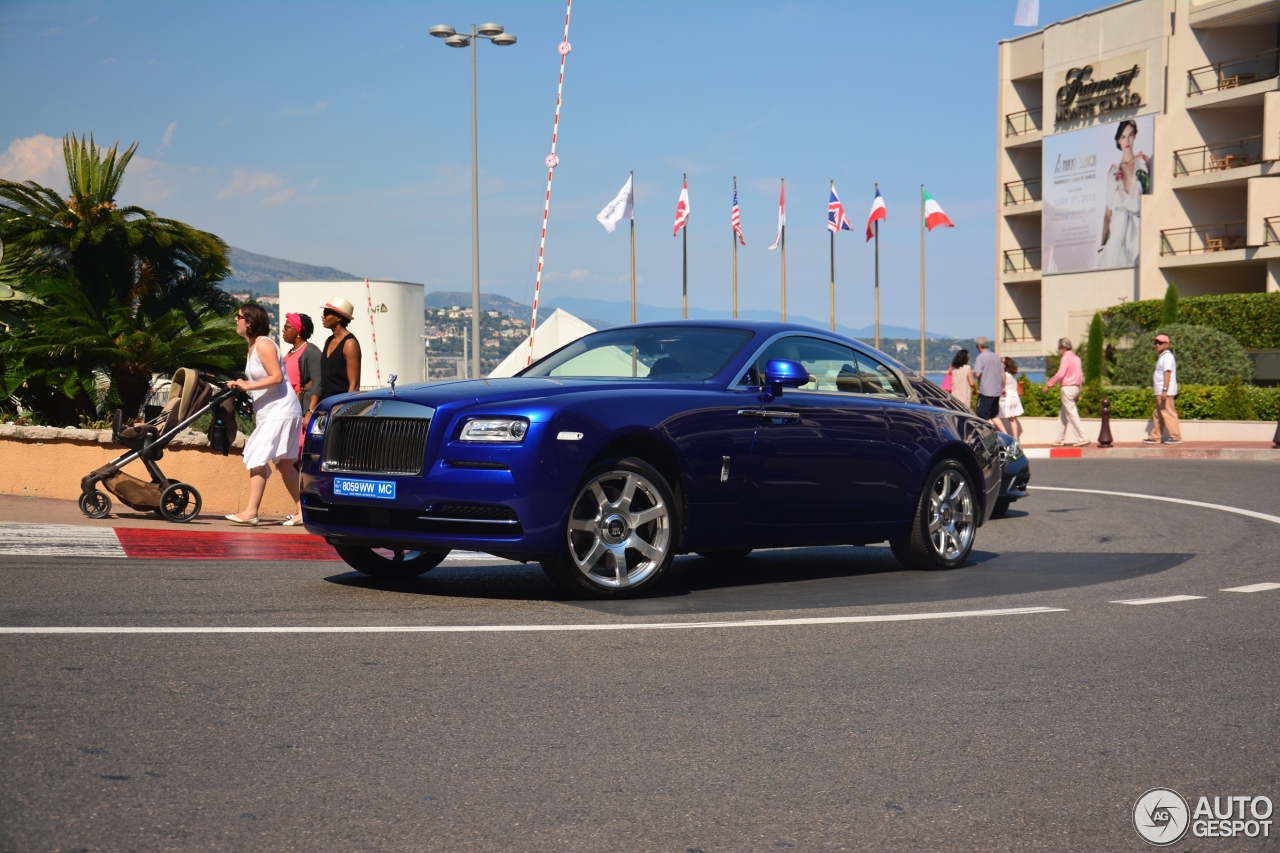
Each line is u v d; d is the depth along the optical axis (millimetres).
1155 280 45156
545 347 23031
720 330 7770
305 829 3152
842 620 6133
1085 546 10016
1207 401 27047
